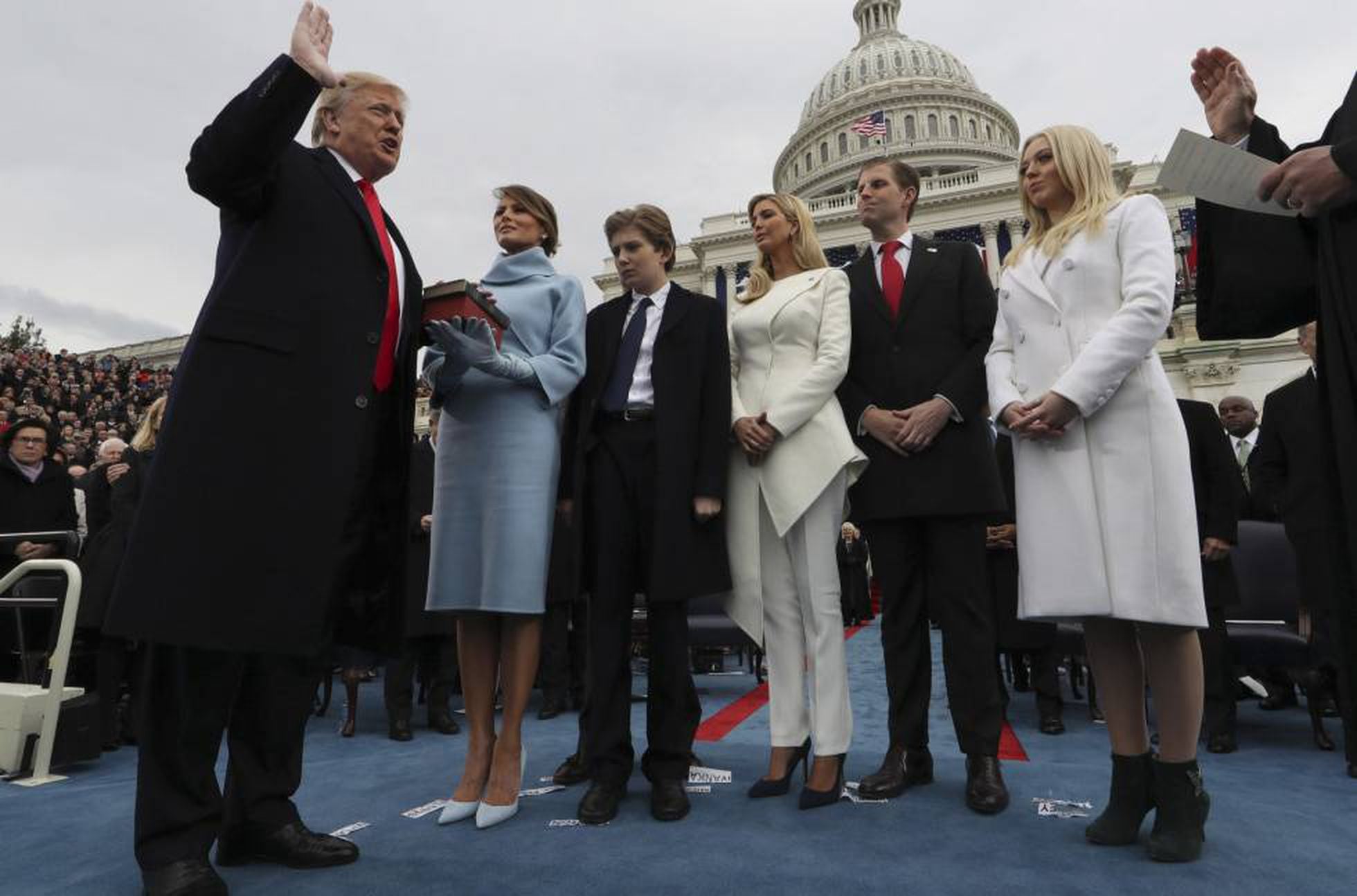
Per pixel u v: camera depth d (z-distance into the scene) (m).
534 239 2.66
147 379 23.02
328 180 1.90
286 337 1.71
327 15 1.66
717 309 2.53
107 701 3.89
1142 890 1.60
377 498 2.03
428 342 2.21
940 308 2.55
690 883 1.67
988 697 2.29
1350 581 1.18
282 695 1.92
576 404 2.64
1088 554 1.83
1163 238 1.95
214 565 1.57
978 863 1.76
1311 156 1.17
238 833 1.87
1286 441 3.77
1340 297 1.16
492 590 2.20
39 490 4.60
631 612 2.35
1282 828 2.03
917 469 2.40
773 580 2.50
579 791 2.53
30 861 1.98
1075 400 1.83
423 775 2.83
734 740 3.86
